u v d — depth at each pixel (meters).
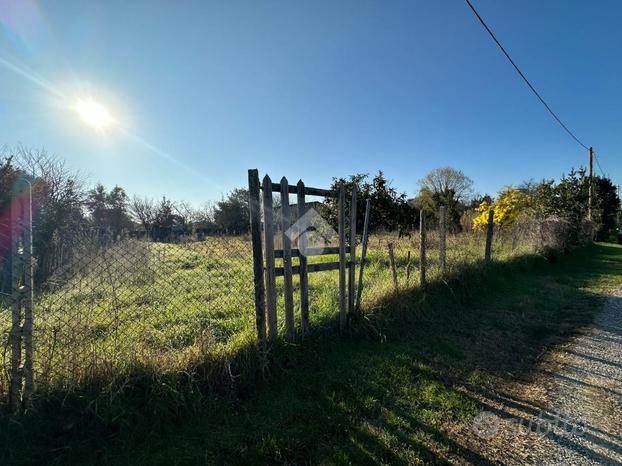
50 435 2.23
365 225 4.46
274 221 3.46
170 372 2.63
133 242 4.65
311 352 3.55
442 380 3.33
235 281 5.60
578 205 16.98
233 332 3.73
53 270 3.84
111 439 2.29
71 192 10.23
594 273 9.39
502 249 10.03
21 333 2.30
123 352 2.64
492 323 5.07
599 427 2.62
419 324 4.77
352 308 4.26
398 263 7.86
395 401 2.91
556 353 4.08
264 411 2.68
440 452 2.32
